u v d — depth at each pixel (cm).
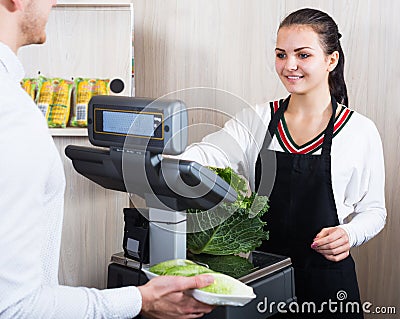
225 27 247
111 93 206
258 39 248
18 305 101
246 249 155
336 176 204
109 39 208
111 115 142
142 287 119
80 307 109
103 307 112
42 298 104
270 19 246
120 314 114
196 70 250
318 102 208
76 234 206
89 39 207
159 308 121
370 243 254
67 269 207
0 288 100
